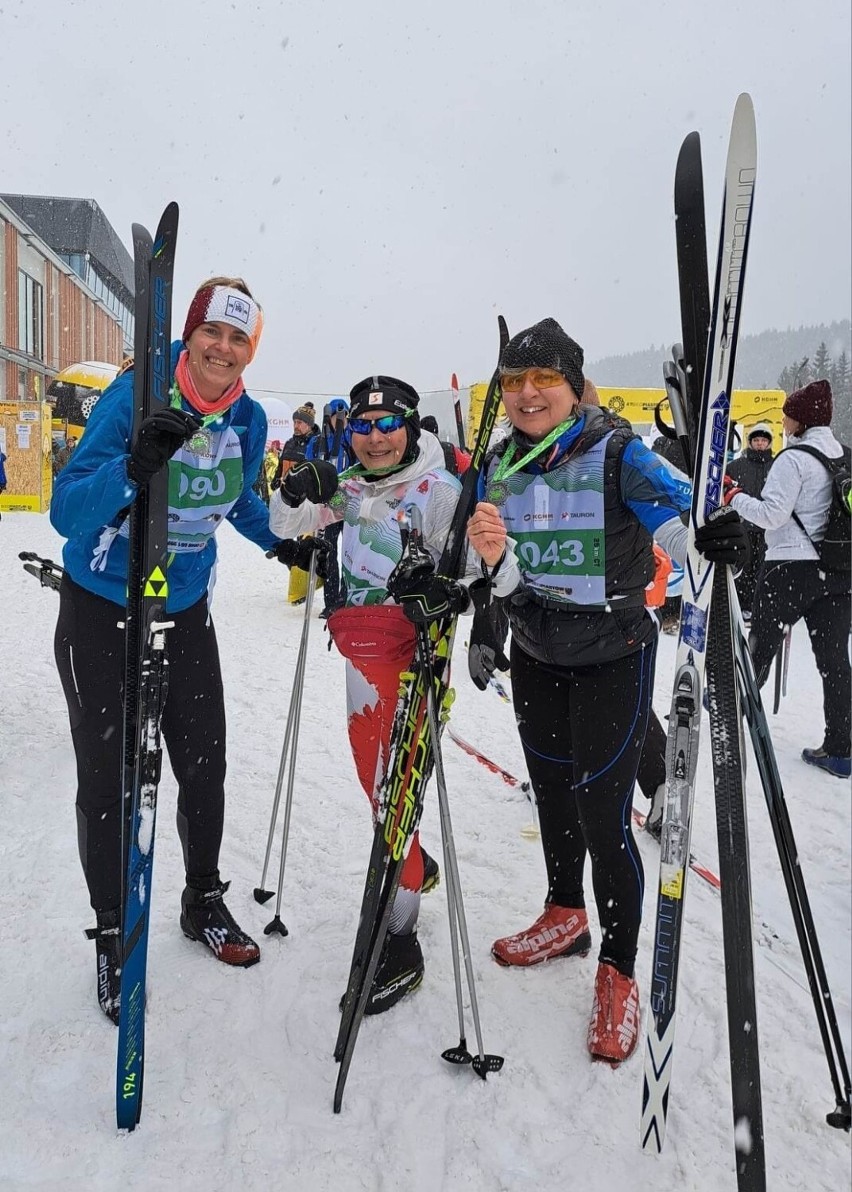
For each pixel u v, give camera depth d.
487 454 2.21
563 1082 1.90
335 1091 1.81
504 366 2.00
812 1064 1.95
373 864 2.00
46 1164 1.66
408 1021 2.10
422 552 1.94
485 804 3.42
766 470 5.38
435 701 1.89
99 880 2.14
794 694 5.23
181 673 2.24
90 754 2.10
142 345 1.74
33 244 27.08
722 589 1.70
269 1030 2.06
